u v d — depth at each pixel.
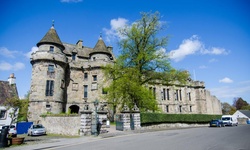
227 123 35.84
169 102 46.28
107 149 10.74
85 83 38.03
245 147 10.50
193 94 51.72
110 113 34.41
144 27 27.61
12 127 23.81
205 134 17.86
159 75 26.83
